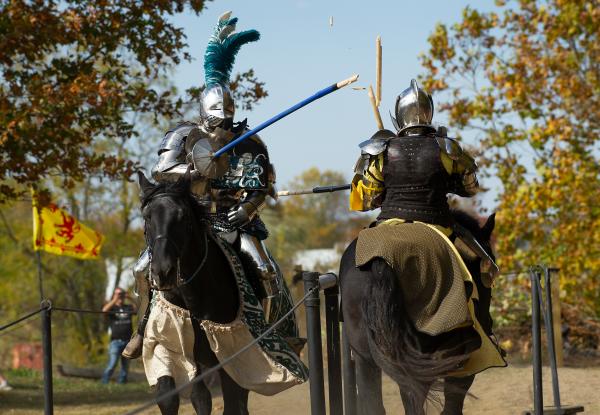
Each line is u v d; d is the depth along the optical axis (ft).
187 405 44.24
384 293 18.15
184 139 24.81
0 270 102.78
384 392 40.93
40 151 48.06
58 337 103.55
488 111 63.31
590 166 61.00
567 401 36.22
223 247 23.43
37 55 49.78
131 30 50.80
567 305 59.41
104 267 106.32
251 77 52.03
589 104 61.26
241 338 22.77
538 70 61.98
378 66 24.11
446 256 19.06
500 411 34.53
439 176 20.36
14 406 48.08
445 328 18.34
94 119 49.32
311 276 21.33
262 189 24.52
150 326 22.44
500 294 59.93
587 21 61.72
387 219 20.44
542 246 61.46
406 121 21.09
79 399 52.29
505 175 62.90
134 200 104.01
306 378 23.61
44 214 63.87
